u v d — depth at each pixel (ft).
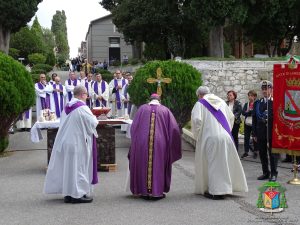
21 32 172.14
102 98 64.08
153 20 99.76
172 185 32.14
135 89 48.62
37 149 48.29
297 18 90.17
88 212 24.97
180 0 95.86
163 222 22.89
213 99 28.99
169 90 47.73
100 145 37.35
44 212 25.08
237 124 42.55
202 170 28.63
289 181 32.91
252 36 99.04
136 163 27.96
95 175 27.76
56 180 27.17
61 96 62.95
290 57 33.53
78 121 26.84
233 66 74.08
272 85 35.47
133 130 28.60
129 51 212.84
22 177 34.99
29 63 167.12
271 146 33.78
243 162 42.27
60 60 247.50
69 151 26.71
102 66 164.96
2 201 27.76
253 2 80.02
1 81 42.01
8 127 44.86
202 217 23.76
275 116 33.58
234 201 27.32
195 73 49.08
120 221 23.13
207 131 28.30
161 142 27.91
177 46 106.63
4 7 109.60
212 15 79.20
